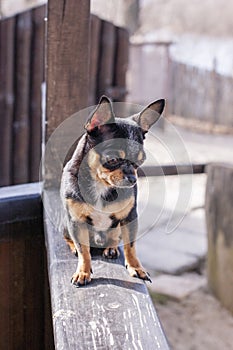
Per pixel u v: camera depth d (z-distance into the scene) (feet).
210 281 12.17
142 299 3.86
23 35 14.43
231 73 32.53
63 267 4.32
